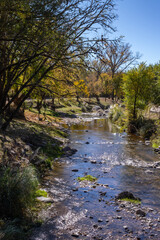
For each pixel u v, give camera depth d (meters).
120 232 5.02
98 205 6.37
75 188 7.52
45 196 6.58
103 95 70.88
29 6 5.50
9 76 8.06
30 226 4.97
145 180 8.62
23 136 11.30
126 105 23.38
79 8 6.45
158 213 6.00
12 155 8.04
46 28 6.07
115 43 6.67
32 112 23.20
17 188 5.41
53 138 14.55
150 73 22.17
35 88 8.97
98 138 17.81
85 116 37.88
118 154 12.78
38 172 8.31
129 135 19.70
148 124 19.78
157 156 12.44
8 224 4.71
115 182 8.36
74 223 5.33
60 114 33.41
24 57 6.96
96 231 5.03
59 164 10.34
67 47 6.50
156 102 22.89
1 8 5.14
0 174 5.77
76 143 15.55
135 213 5.96
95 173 9.31
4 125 9.89
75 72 7.59
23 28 5.73
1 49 6.66
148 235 4.93
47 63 8.24
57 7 6.00
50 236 4.71
